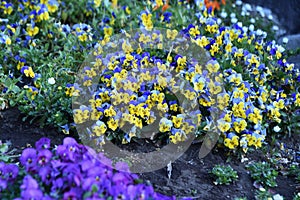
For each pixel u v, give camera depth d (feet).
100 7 7.57
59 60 6.33
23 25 6.93
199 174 5.40
